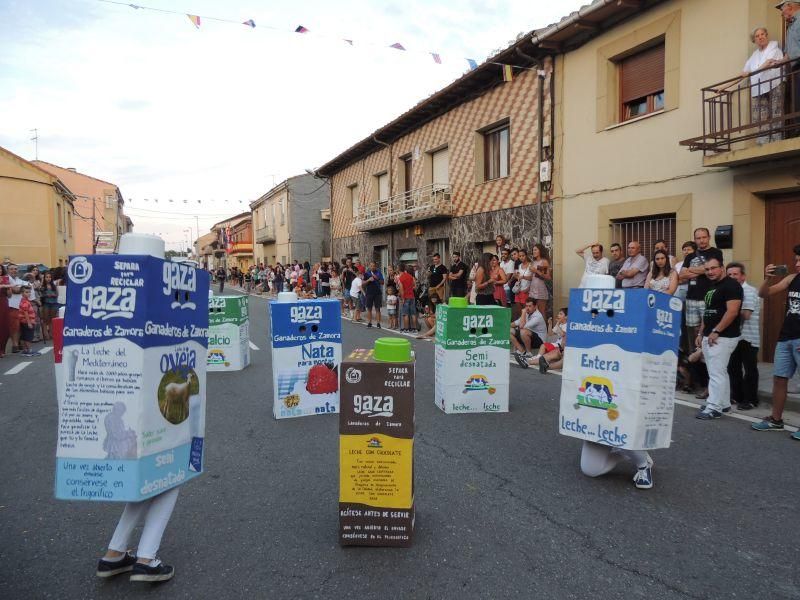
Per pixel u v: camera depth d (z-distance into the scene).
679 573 2.98
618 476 4.36
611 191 10.71
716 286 5.96
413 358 3.38
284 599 2.77
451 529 3.49
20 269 18.62
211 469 4.58
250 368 9.17
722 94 7.83
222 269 35.47
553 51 11.93
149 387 2.68
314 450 5.02
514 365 9.05
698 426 5.61
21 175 26.31
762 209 8.28
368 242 22.39
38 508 3.92
